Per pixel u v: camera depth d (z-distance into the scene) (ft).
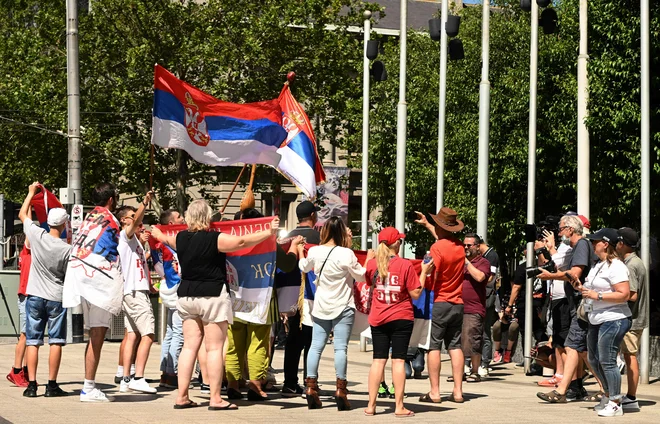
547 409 34.30
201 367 36.94
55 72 128.36
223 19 124.57
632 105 73.61
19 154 132.87
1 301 63.82
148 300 36.68
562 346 41.63
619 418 32.27
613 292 32.63
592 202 85.81
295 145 42.24
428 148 118.01
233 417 30.30
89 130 123.34
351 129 133.69
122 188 130.11
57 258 34.58
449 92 113.09
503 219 106.32
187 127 38.55
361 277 32.30
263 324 34.88
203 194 134.62
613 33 74.95
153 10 122.01
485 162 57.41
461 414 32.48
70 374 43.06
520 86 101.55
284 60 125.08
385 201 126.00
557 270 34.88
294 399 35.60
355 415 31.55
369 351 66.44
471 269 42.22
